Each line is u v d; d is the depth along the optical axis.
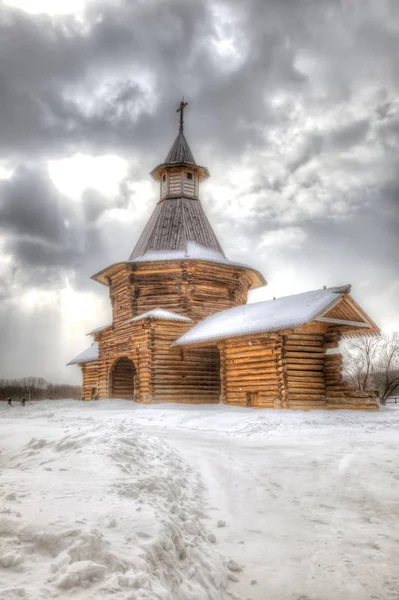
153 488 6.59
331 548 5.91
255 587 4.89
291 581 5.03
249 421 16.77
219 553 5.54
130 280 30.36
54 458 8.42
